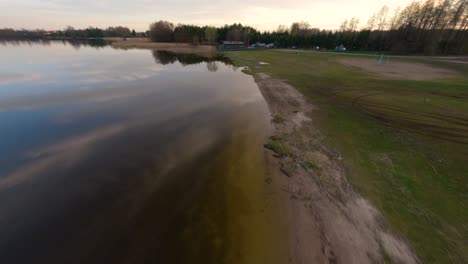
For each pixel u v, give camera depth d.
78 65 38.75
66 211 8.62
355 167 11.88
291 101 22.94
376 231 8.12
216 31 112.88
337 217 8.74
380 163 12.22
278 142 14.40
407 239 7.79
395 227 8.26
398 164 12.13
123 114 18.08
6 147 12.79
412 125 17.12
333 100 23.20
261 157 12.83
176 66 43.75
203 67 43.59
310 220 8.60
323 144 14.31
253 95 24.78
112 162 11.80
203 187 10.25
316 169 11.65
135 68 38.78
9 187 9.72
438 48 65.31
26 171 10.78
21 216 8.33
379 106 21.22
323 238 7.88
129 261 6.94
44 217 8.32
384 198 9.67
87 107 19.22
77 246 7.36
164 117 17.84
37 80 27.16
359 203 9.41
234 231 8.07
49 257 7.02
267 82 30.97
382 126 17.00
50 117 16.92
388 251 7.39
